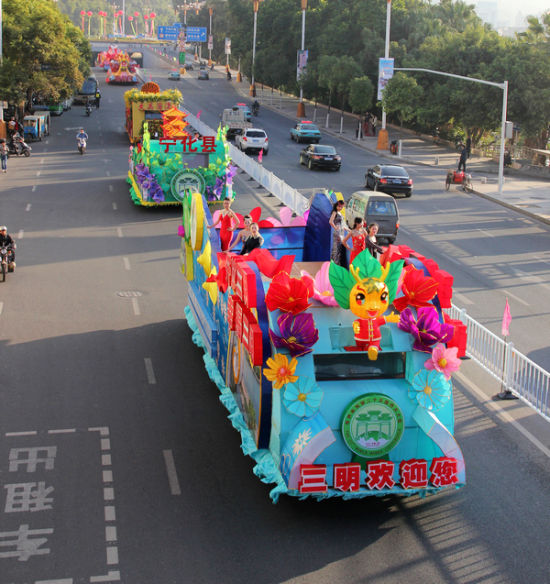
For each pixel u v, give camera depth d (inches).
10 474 397.7
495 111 1988.2
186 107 2945.4
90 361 565.3
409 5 2851.9
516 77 1953.7
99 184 1374.3
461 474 355.3
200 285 584.4
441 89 2119.8
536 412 504.1
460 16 2984.7
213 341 509.4
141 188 1150.3
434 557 338.0
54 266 840.9
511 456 440.5
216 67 5531.5
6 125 1941.4
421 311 356.5
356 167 1786.4
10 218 1081.4
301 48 3174.2
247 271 378.0
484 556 339.9
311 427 341.7
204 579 317.4
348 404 347.6
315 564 330.0
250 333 359.3
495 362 550.0
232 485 396.2
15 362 557.9
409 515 372.2
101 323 655.1
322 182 1526.8
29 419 464.4
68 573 318.0
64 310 687.1
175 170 1132.5
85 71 3314.5
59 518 359.3
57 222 1066.7
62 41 2230.6
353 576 322.7
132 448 433.1
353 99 2418.8
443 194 1470.2
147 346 601.3
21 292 738.8
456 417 493.7
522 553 342.6
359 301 343.0
